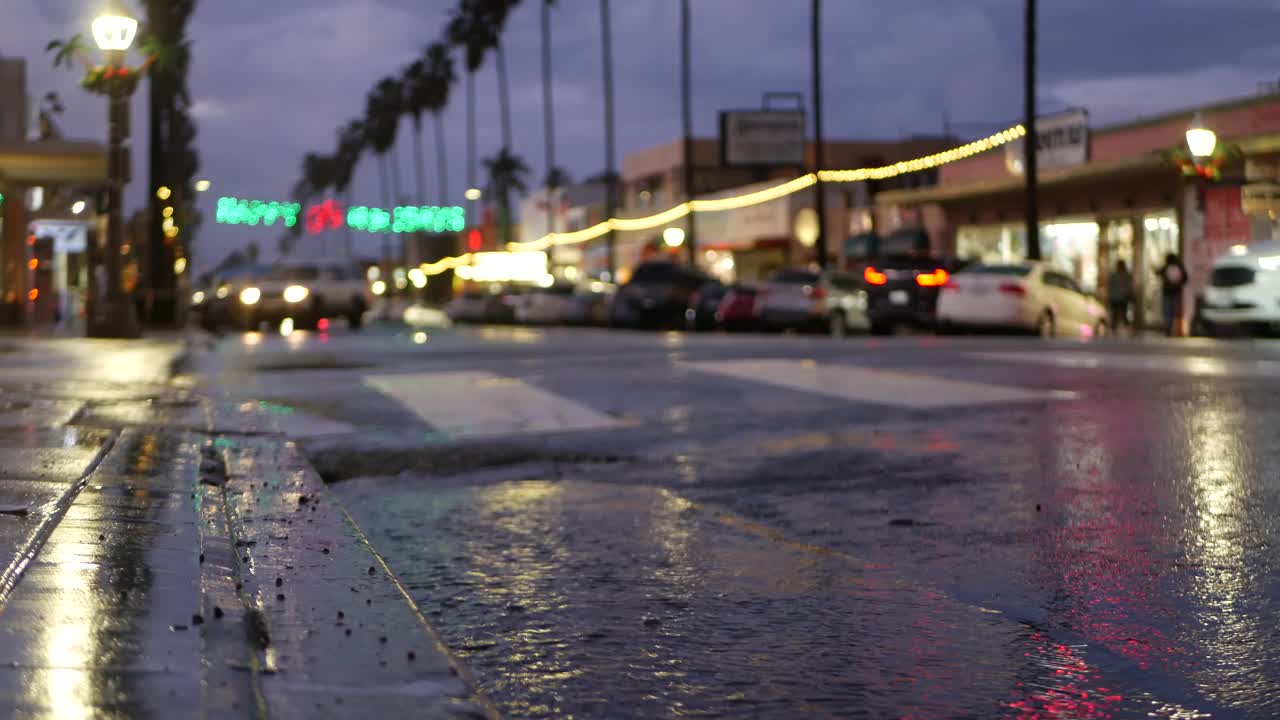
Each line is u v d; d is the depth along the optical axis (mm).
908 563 5680
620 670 4105
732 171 80750
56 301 46562
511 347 20500
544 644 4410
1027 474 7879
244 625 3562
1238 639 4457
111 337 28828
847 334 34656
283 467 7465
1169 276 32281
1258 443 8742
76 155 35531
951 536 6238
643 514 6914
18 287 40688
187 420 9906
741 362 15508
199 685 2943
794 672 4086
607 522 6691
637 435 9961
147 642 3268
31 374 15656
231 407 11195
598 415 11094
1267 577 5320
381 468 8586
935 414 10711
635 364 15594
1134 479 7605
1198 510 6703
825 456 8789
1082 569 5520
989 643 4422
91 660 3062
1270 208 29750
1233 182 34000
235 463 7590
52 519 4859
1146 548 5895
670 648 4359
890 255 33906
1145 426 9648
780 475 8109
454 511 7035
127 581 3918
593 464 8711
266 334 34719
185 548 4562
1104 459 8305
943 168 49188
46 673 2939
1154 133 37594
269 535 5180
